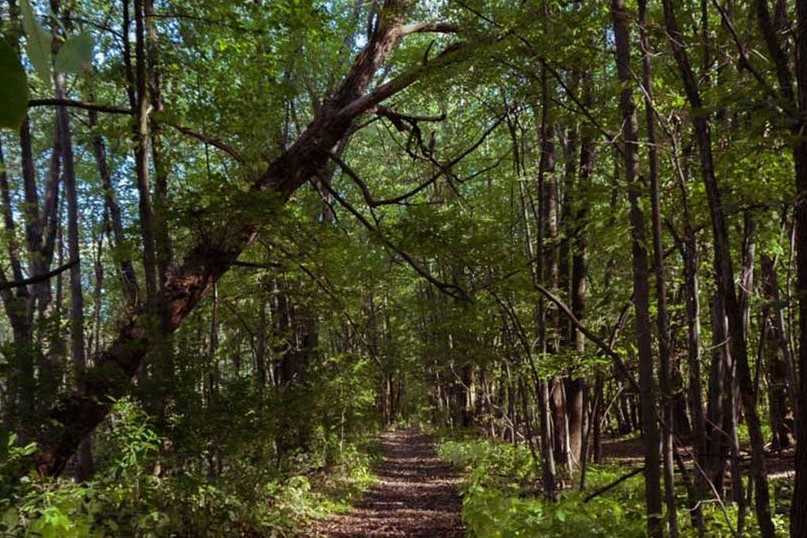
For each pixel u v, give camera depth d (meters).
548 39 6.53
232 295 12.37
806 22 3.53
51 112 13.05
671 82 6.62
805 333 3.58
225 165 10.57
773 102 3.55
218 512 7.75
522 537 5.92
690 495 6.20
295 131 16.11
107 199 12.59
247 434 8.25
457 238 7.54
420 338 18.70
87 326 9.81
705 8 5.17
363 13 14.61
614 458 17.17
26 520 4.86
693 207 6.13
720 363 7.50
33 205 10.50
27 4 0.61
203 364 7.95
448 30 10.15
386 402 39.28
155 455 7.21
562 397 11.70
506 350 11.05
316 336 16.12
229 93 8.69
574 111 6.91
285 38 9.95
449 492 15.22
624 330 9.80
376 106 9.87
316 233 9.00
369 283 12.10
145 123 7.32
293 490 11.02
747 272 6.38
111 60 8.12
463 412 27.94
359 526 11.09
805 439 3.55
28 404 6.81
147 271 7.54
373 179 18.17
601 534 5.64
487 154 14.16
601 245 7.61
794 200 3.63
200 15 8.20
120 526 5.96
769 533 4.32
